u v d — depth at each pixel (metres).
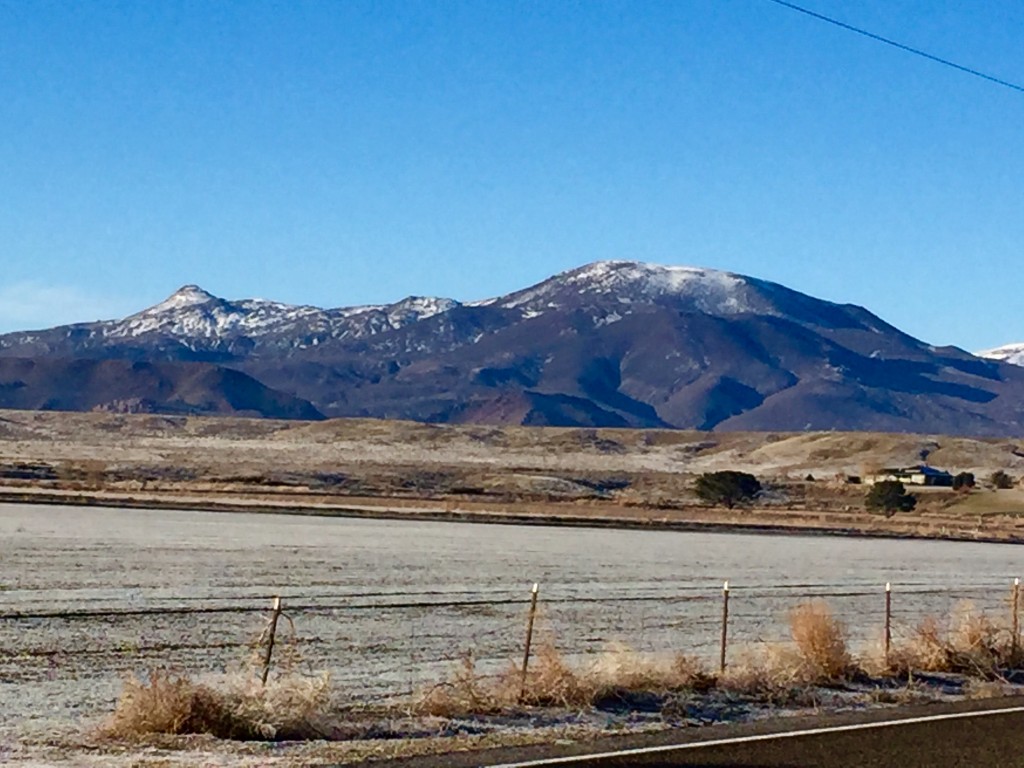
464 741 15.41
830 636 22.11
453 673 20.25
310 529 65.75
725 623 21.41
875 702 20.03
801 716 18.30
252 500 94.81
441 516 83.69
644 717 17.78
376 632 26.86
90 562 41.16
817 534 86.69
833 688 21.23
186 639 24.69
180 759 13.72
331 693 18.41
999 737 16.67
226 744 14.78
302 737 15.45
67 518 64.50
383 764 13.77
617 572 47.69
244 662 22.02
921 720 17.89
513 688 18.38
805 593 41.38
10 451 165.00
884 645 23.61
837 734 16.53
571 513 99.75
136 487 107.69
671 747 15.29
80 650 22.80
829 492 155.88
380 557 49.50
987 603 40.38
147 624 26.53
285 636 25.56
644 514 103.12
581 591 38.94
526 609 32.44
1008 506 140.00
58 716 16.66
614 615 32.19
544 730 16.47
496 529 74.50
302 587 36.28
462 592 36.72
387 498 111.44
